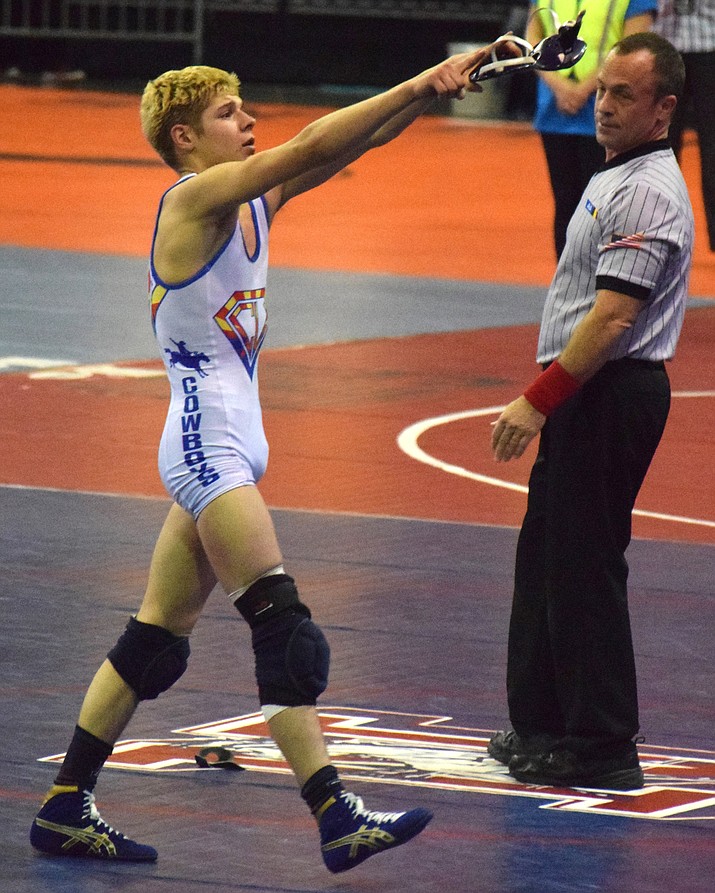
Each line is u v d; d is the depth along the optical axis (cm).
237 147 1017
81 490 1862
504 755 1155
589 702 1110
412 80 961
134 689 1001
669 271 1097
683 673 1339
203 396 984
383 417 2288
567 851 991
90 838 972
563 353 1080
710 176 3466
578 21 986
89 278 3412
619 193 1089
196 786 1084
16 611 1442
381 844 924
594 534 1114
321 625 1432
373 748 1162
